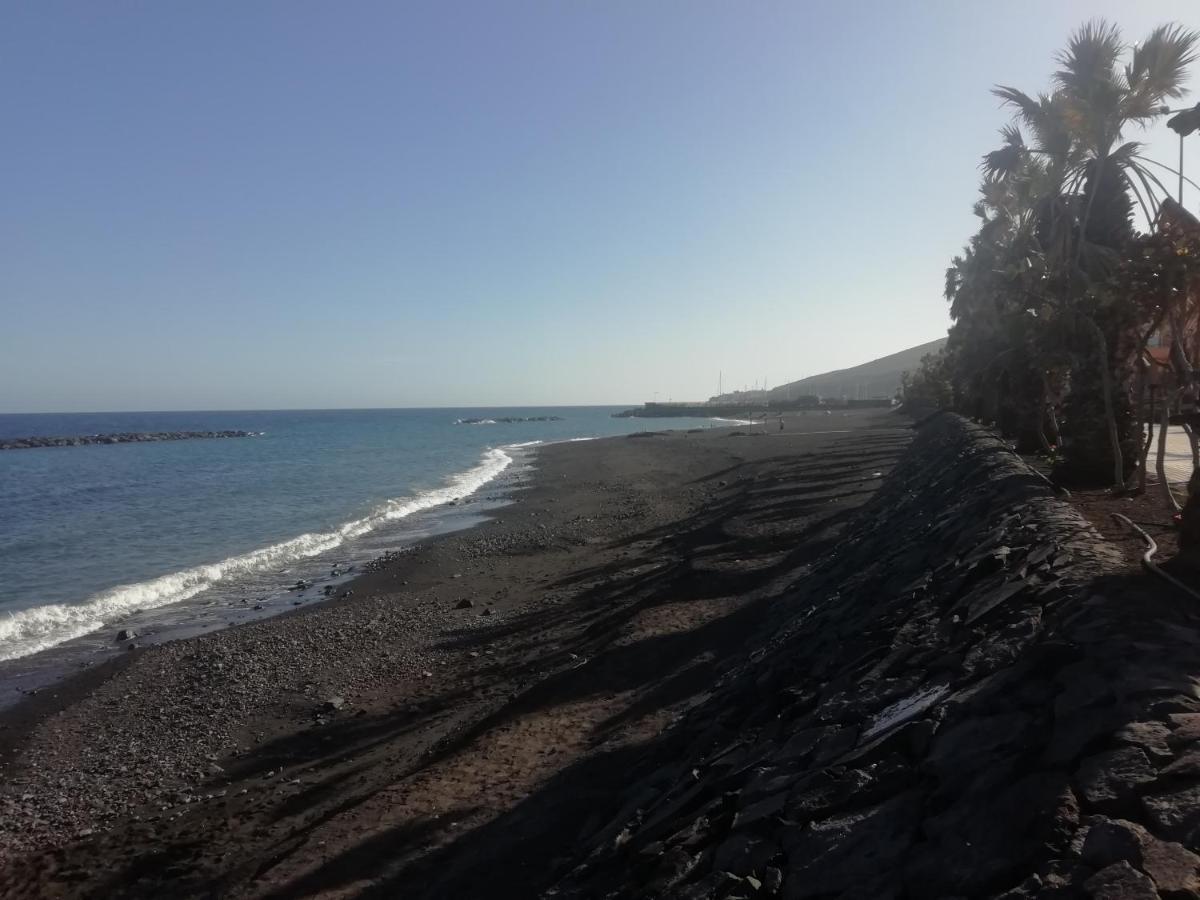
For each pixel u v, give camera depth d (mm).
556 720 8273
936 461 18234
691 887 3580
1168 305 9008
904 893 2789
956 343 33500
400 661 12023
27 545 23516
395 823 6562
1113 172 12766
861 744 4105
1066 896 2326
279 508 31031
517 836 5742
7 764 9266
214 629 14625
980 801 2959
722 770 5094
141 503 32938
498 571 18000
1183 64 11281
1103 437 10047
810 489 22688
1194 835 2334
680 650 9578
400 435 99938
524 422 150875
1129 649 3492
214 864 6727
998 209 23500
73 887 6703
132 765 9125
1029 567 5523
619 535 21062
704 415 142000
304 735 9625
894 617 6309
